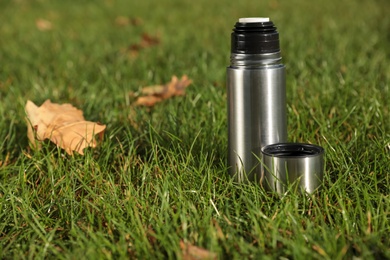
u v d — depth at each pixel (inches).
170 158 101.7
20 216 89.5
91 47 208.5
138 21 253.1
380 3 293.0
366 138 113.0
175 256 76.9
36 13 294.4
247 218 85.6
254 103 91.3
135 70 175.0
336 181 90.8
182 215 81.6
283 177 88.3
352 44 197.2
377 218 82.0
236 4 309.6
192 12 287.4
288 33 217.0
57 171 99.6
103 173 100.2
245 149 93.1
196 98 132.0
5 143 116.6
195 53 188.5
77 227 82.8
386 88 137.8
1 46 212.5
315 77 149.6
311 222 81.4
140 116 126.1
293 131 115.6
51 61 188.7
